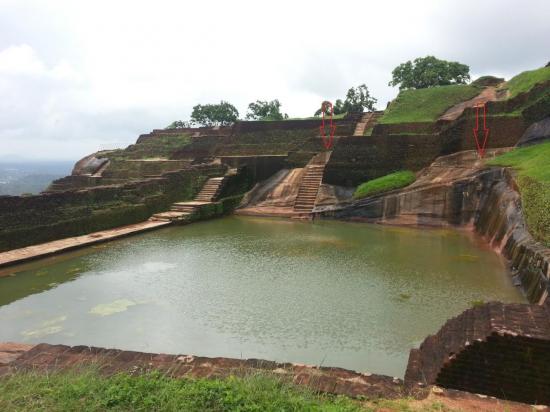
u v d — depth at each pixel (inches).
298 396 174.1
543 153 696.4
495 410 170.7
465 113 876.0
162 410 163.6
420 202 802.8
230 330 339.9
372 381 195.2
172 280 471.5
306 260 553.6
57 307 397.1
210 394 172.4
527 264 426.9
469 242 655.1
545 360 208.8
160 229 790.5
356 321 355.3
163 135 1576.0
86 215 729.6
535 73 974.4
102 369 206.4
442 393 183.9
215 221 890.7
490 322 238.4
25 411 163.2
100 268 525.7
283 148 1210.0
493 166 748.6
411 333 331.6
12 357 243.9
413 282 457.4
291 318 362.3
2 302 412.8
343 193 938.7
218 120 1845.5
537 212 471.5
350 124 1190.3
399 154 921.5
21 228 624.7
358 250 608.7
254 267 521.0
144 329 344.5
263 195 1021.8
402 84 1466.5
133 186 862.5
